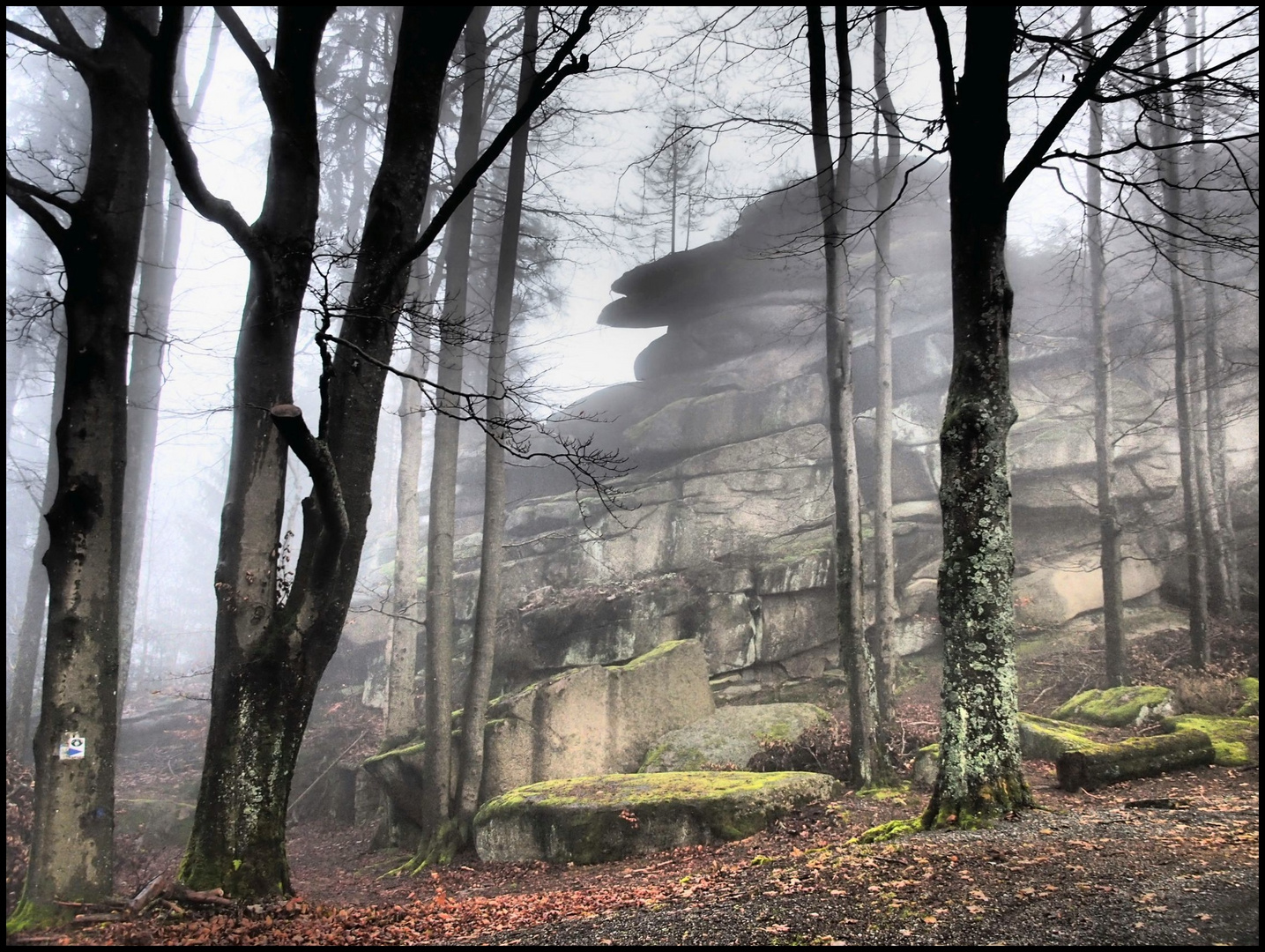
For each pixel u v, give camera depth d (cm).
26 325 1123
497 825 1280
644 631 1895
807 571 1909
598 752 1541
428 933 742
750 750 1449
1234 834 705
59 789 917
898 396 2192
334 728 2053
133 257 1041
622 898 818
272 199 1028
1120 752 1045
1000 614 895
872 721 1282
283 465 1032
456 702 1998
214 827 891
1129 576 1920
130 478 1947
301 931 745
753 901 690
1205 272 1825
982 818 848
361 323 1001
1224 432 2041
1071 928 525
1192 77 874
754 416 2247
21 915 870
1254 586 1872
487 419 918
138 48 1073
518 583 2214
